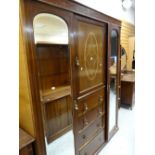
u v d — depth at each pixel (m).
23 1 0.85
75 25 1.29
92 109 1.73
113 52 2.12
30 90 0.96
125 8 3.15
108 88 1.98
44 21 1.04
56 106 1.47
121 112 3.26
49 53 1.26
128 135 2.41
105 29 1.77
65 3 1.13
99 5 2.16
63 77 1.44
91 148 1.82
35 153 1.06
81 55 1.42
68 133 1.58
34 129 1.02
